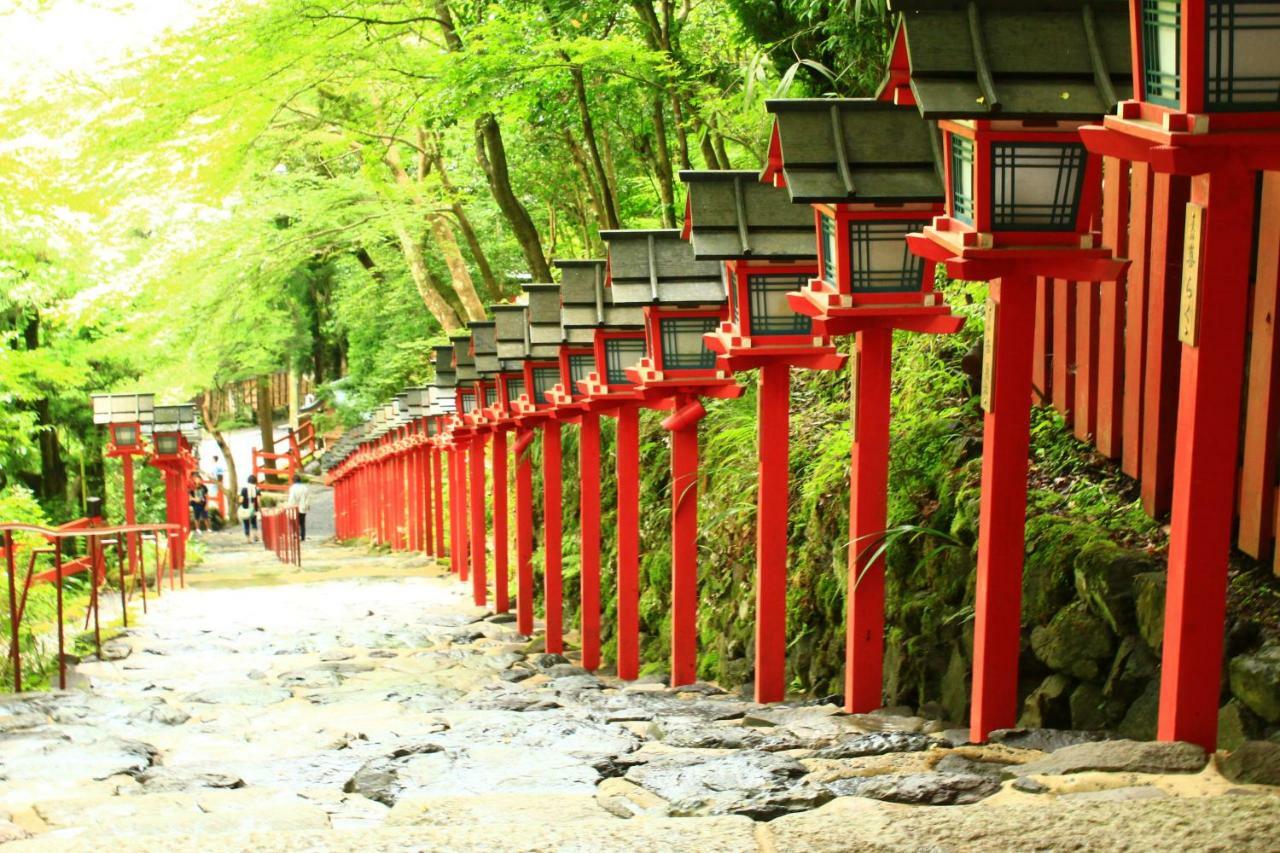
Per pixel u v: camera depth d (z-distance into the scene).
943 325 4.79
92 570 8.60
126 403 18.80
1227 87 2.89
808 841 2.59
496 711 6.01
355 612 12.67
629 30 12.33
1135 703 4.13
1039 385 5.95
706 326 6.96
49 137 14.40
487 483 17.17
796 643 6.61
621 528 8.09
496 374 11.48
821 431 7.75
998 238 3.84
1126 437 4.98
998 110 3.49
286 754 4.95
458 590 15.71
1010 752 3.73
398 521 26.00
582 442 8.89
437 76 13.13
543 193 18.28
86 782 4.29
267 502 45.78
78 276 17.95
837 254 4.79
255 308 21.66
